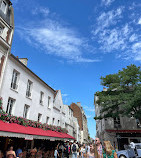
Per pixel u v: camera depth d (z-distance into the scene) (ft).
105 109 66.90
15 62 41.93
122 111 62.13
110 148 16.79
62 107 85.87
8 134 25.07
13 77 42.01
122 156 45.93
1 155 27.35
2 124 27.73
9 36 40.83
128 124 76.79
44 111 59.41
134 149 46.44
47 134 41.91
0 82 35.04
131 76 61.26
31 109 49.26
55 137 46.29
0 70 35.55
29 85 51.24
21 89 44.21
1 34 38.06
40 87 57.67
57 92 81.25
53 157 50.57
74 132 116.06
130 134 74.84
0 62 35.91
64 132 71.56
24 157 34.50
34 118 50.80
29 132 32.12
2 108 33.32
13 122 34.73
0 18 37.81
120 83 64.75
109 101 62.75
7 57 38.37
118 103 58.80
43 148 47.98
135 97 50.60
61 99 85.66
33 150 38.01
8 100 38.93
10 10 43.57
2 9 40.70
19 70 43.96
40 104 56.34
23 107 44.52
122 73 63.82
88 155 18.97
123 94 57.16
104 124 84.48
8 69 38.75
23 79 45.73
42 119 56.95
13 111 39.86
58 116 76.48
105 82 68.44
